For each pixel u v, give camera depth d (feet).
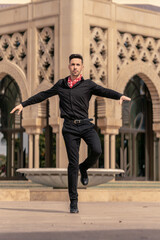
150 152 76.02
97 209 27.45
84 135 22.99
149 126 76.33
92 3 65.41
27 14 68.23
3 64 70.69
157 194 42.91
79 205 32.22
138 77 75.15
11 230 16.30
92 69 65.41
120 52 68.64
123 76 68.44
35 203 35.68
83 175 24.17
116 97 22.44
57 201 40.50
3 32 70.85
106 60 67.00
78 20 64.03
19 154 72.84
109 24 67.15
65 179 43.80
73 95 22.93
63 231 15.89
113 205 32.55
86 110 23.15
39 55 67.41
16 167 73.15
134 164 74.08
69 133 23.03
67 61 64.08
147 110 76.28
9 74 70.03
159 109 73.10
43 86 66.18
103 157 71.00
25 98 68.03
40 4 66.90
